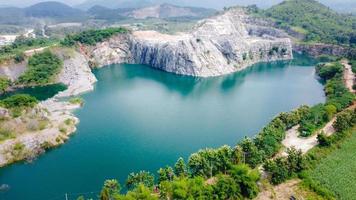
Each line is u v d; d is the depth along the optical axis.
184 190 116.56
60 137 181.50
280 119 181.50
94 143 179.50
